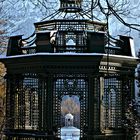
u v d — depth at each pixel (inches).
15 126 883.4
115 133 846.5
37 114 859.4
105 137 823.1
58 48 828.6
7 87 896.3
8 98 896.3
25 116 871.7
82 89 827.4
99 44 815.7
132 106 872.3
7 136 891.4
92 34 813.9
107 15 458.9
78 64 811.4
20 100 877.8
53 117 823.1
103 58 807.1
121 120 866.8
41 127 824.9
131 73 881.5
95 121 820.0
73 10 834.8
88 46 818.2
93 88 819.4
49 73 818.8
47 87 820.6
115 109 866.8
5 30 1302.9
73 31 829.8
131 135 867.4
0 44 1336.1
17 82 879.1
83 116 828.0
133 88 887.7
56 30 832.3
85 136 821.2
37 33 821.9
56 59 804.0
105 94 855.7
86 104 826.2
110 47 860.0
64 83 826.8
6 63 880.9
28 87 866.8
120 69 858.1
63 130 969.5
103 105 836.6
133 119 873.5
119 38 892.6
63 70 814.5
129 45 884.0
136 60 872.3
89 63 810.8
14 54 880.9
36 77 845.8
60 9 832.3
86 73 818.8
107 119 850.1
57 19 837.8
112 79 864.9
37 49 821.2
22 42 889.5
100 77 820.6
